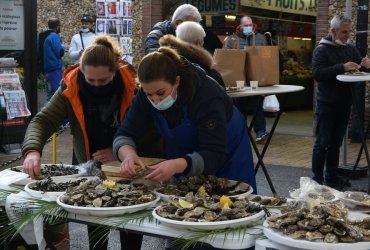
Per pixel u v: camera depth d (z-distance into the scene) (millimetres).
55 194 2900
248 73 5383
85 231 5129
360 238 2160
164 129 3061
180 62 2861
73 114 3506
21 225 2686
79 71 3432
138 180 3064
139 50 11148
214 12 12609
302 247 2146
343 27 5926
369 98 9203
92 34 10594
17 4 7918
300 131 10430
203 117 2896
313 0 14367
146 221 2559
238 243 2326
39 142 3320
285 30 14102
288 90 5004
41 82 11062
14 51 7980
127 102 3445
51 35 10227
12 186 3240
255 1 12773
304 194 2871
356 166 6305
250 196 2941
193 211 2498
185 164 2789
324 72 5887
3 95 7219
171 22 5520
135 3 11062
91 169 3395
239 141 3213
